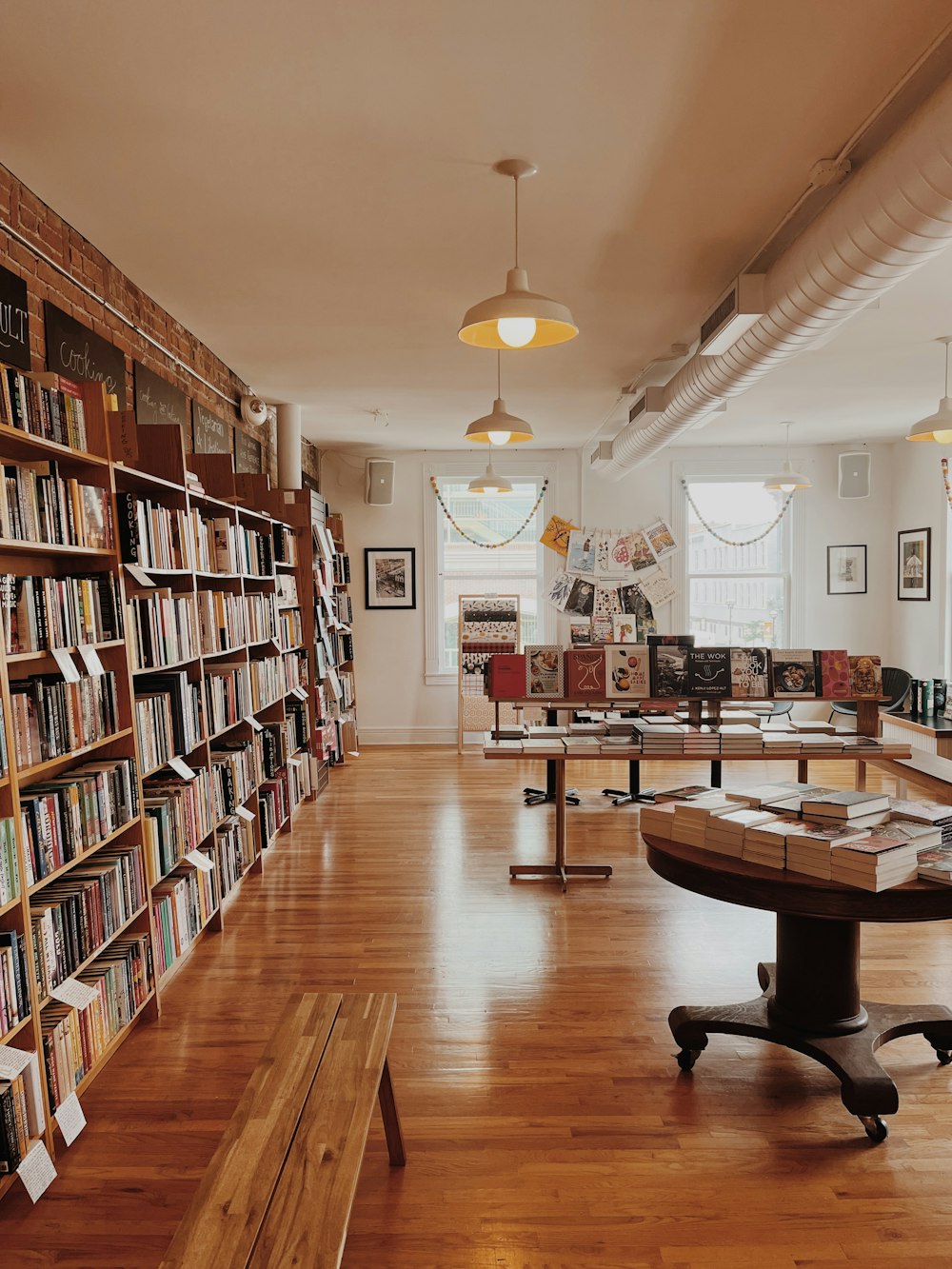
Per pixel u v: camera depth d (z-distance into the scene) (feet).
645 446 22.47
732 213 11.49
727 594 31.19
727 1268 6.86
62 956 8.71
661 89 8.63
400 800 22.59
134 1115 8.91
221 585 16.24
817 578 30.99
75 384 10.02
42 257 10.75
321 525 25.29
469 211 11.37
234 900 15.33
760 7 7.39
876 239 9.05
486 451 30.99
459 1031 10.59
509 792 23.29
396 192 10.80
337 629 27.17
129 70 8.20
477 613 30.63
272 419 23.40
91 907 9.37
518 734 16.55
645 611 31.07
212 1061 9.93
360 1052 7.16
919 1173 7.98
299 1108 6.35
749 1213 7.47
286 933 13.76
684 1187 7.79
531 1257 6.98
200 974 12.28
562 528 30.81
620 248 12.66
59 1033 8.46
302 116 9.04
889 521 30.76
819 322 11.55
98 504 9.93
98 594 10.03
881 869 8.24
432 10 7.38
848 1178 7.91
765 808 9.89
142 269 13.28
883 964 12.32
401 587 31.09
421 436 28.12
